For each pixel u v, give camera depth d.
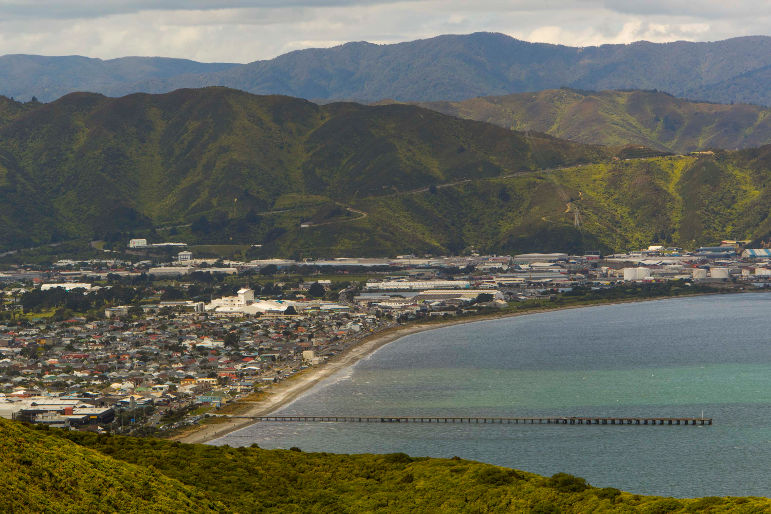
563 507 161.88
